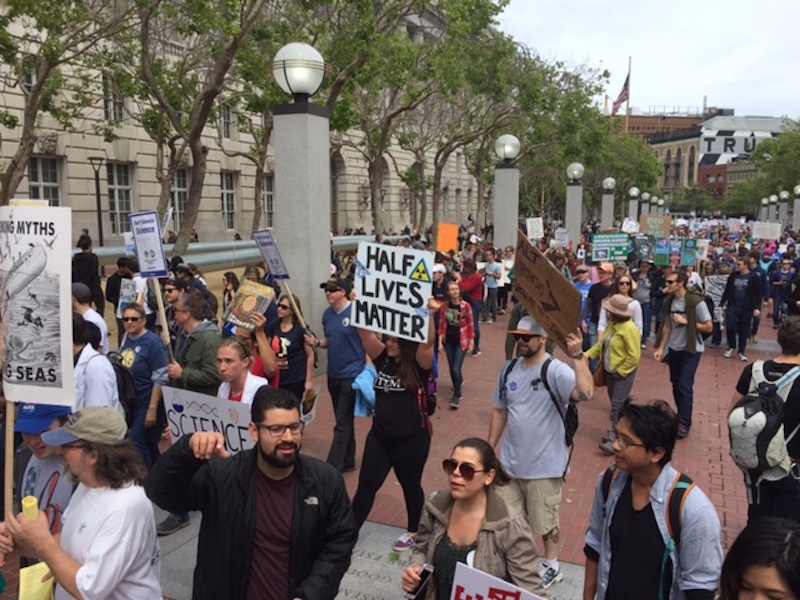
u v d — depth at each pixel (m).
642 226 21.94
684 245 15.25
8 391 3.17
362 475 4.81
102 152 27.39
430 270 4.51
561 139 31.06
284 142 9.51
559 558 5.07
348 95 18.48
